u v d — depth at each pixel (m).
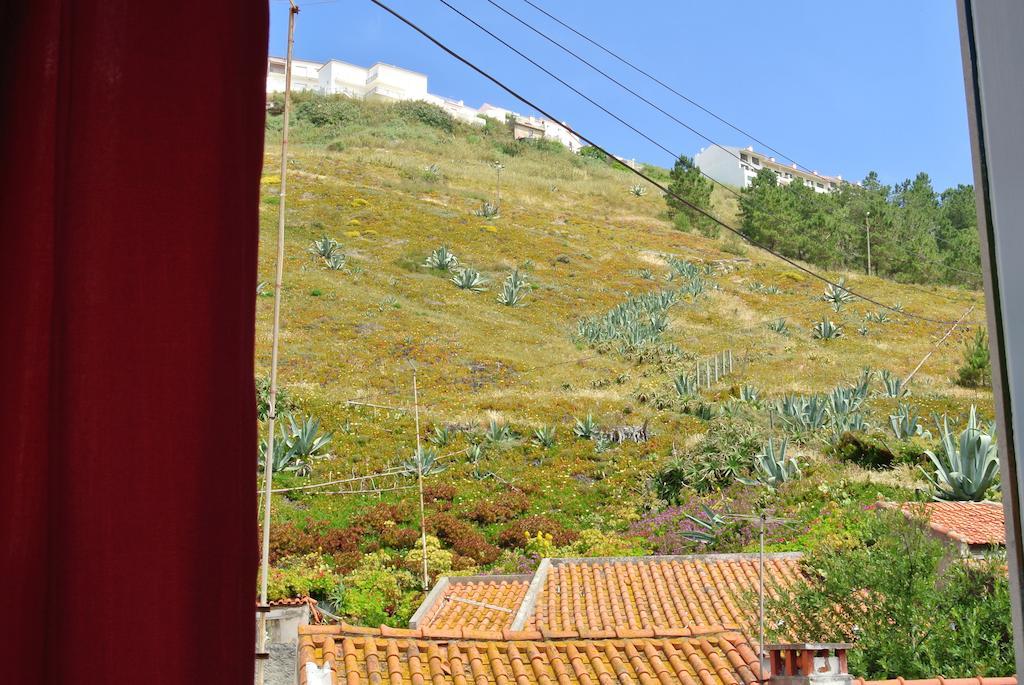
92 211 0.79
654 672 8.03
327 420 29.70
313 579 18.66
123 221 0.79
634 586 14.46
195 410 0.78
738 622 12.25
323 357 35.25
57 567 0.76
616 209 68.38
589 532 23.22
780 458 23.95
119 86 0.82
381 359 35.88
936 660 9.64
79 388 0.77
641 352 37.38
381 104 81.44
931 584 10.28
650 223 64.81
